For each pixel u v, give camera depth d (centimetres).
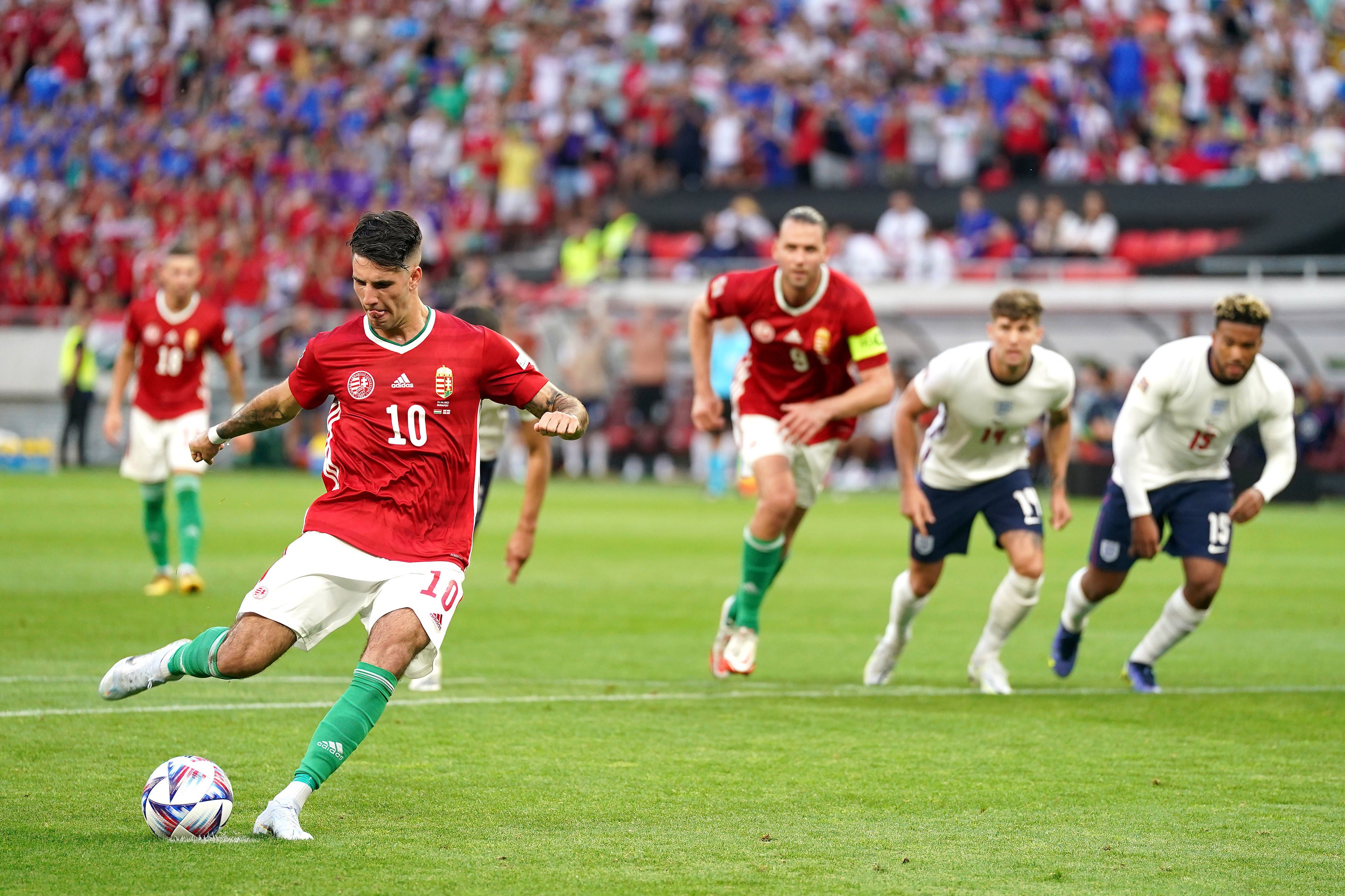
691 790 2023
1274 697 2845
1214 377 2775
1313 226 9244
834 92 10706
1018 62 10888
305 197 10875
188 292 3997
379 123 11750
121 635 3344
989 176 10294
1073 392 2844
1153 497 2908
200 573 4581
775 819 1866
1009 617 2855
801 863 1661
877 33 11288
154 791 1708
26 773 2039
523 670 3058
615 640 3500
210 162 11900
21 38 13375
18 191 12519
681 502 7819
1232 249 9269
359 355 1830
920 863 1670
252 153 11788
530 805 1925
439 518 1834
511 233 10950
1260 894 1566
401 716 2523
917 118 10362
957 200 10062
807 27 11319
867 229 10069
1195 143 10450
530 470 2767
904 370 9300
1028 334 2708
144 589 4175
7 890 1509
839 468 9369
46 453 9756
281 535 5834
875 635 3672
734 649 2934
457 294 9731
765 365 2992
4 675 2819
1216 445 2844
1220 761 2248
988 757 2261
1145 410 2802
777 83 10850
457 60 12125
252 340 10144
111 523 6200
